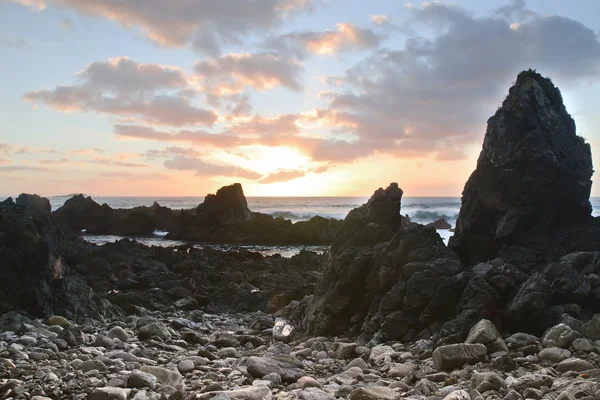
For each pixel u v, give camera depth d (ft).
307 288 65.87
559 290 36.52
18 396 23.50
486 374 23.82
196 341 44.45
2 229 48.91
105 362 31.04
